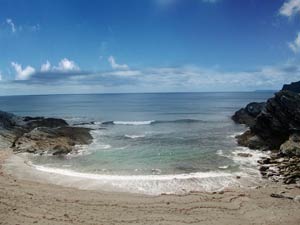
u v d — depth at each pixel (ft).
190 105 511.81
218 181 96.84
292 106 140.87
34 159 123.34
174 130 211.00
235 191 87.40
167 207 75.31
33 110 435.94
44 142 141.79
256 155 130.82
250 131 162.30
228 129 214.28
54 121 206.69
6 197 78.69
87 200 79.00
